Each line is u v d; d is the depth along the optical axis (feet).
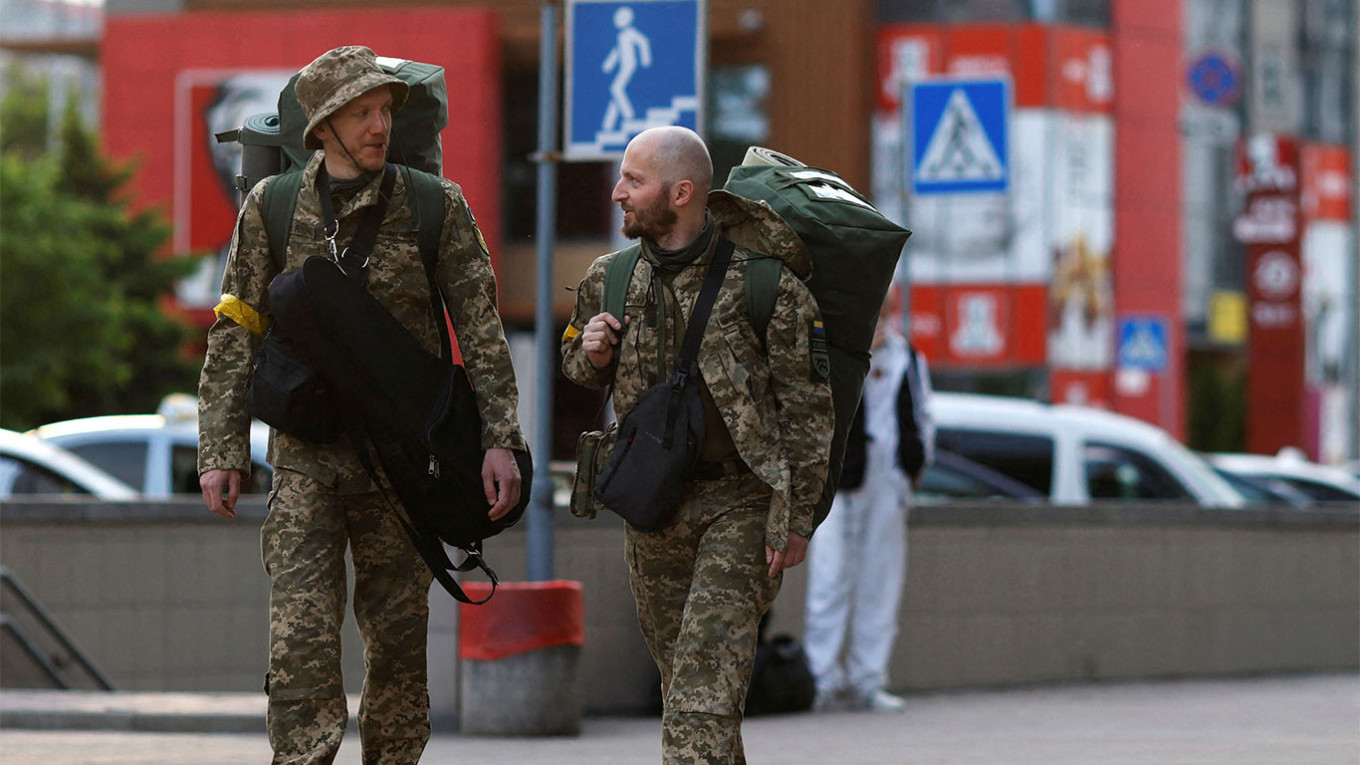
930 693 110.83
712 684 45.93
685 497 47.55
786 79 398.83
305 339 46.83
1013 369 424.87
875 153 410.11
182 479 138.62
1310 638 130.52
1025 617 116.47
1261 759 76.54
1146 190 442.91
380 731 50.52
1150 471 149.38
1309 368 498.69
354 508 48.98
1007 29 419.33
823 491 48.85
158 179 427.33
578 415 342.23
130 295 415.85
